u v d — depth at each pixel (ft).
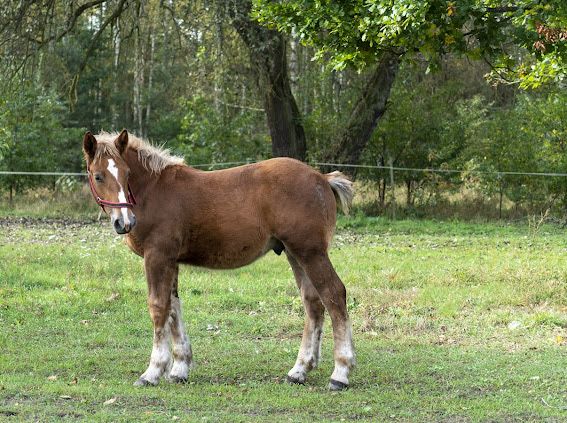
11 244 52.85
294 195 23.00
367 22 31.37
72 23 67.92
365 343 29.12
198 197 23.39
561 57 32.53
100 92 121.49
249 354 27.45
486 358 26.78
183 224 23.32
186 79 100.48
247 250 23.45
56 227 65.10
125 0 67.77
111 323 31.89
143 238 23.32
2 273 40.37
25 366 25.44
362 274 42.47
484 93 107.96
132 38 70.69
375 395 22.40
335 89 83.15
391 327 31.86
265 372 25.22
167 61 102.89
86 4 68.85
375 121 75.25
